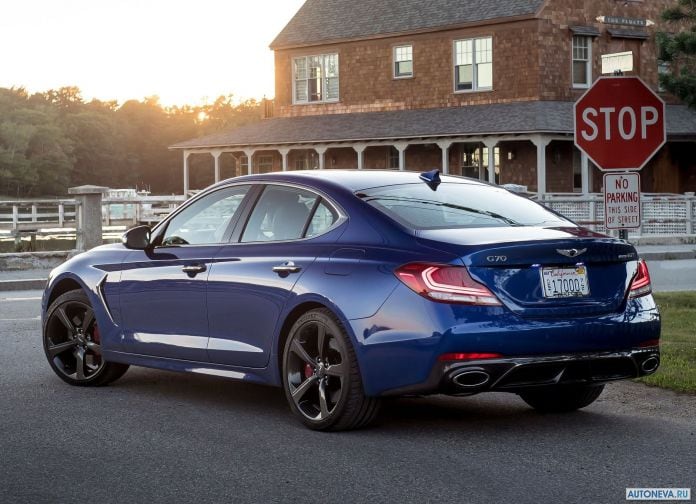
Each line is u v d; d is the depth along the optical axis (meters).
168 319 7.95
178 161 158.88
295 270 7.04
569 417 7.37
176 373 9.39
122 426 7.12
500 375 6.32
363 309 6.57
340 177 7.40
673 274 19.61
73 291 8.70
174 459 6.18
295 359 7.02
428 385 6.34
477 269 6.34
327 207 7.16
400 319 6.41
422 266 6.40
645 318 6.79
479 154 38.75
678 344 10.17
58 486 5.62
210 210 7.95
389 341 6.44
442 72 39.62
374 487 5.53
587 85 38.06
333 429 6.86
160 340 7.99
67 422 7.27
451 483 5.59
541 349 6.38
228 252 7.59
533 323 6.38
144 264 8.16
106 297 8.40
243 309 7.38
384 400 8.07
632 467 5.91
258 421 7.26
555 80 37.41
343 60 42.56
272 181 7.64
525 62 37.41
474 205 7.22
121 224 41.16
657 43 34.00
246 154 43.38
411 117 39.62
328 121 42.38
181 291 7.82
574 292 6.57
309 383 6.92
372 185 7.26
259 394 8.32
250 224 7.60
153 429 7.01
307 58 43.84
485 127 36.12
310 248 7.07
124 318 8.28
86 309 8.63
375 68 41.66
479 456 6.19
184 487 5.58
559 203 29.14
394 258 6.56
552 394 7.52
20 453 6.37
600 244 6.65
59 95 168.38
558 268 6.54
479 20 38.19
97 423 7.22
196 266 7.72
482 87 38.59
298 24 44.53
